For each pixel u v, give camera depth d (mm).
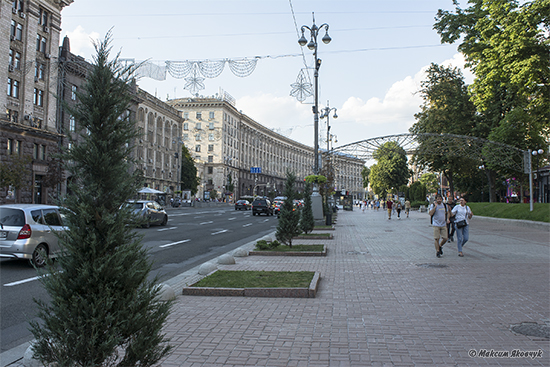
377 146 33156
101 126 3314
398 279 8320
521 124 30781
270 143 123000
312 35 22062
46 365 2930
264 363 4000
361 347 4434
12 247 9234
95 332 2838
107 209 3201
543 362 4020
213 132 92312
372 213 52625
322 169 36188
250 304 6336
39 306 3014
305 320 5457
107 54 3391
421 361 4047
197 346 4465
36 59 38094
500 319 5473
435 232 11734
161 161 69750
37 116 37969
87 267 2902
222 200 90125
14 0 35562
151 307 3232
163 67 16453
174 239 16719
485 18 25422
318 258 11398
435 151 32812
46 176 33594
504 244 15141
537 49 22250
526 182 42312
